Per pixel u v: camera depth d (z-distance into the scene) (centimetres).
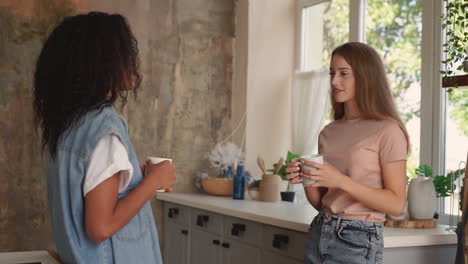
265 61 388
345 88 180
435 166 284
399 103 311
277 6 395
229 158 361
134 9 360
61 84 132
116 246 133
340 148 181
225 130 392
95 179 123
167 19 372
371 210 176
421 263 210
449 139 279
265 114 387
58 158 131
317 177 167
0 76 314
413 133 300
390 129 173
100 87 132
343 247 173
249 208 284
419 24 301
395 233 212
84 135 128
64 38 132
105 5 348
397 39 316
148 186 134
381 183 177
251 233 267
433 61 288
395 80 316
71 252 130
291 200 327
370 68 178
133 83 142
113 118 130
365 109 178
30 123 321
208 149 385
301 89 378
